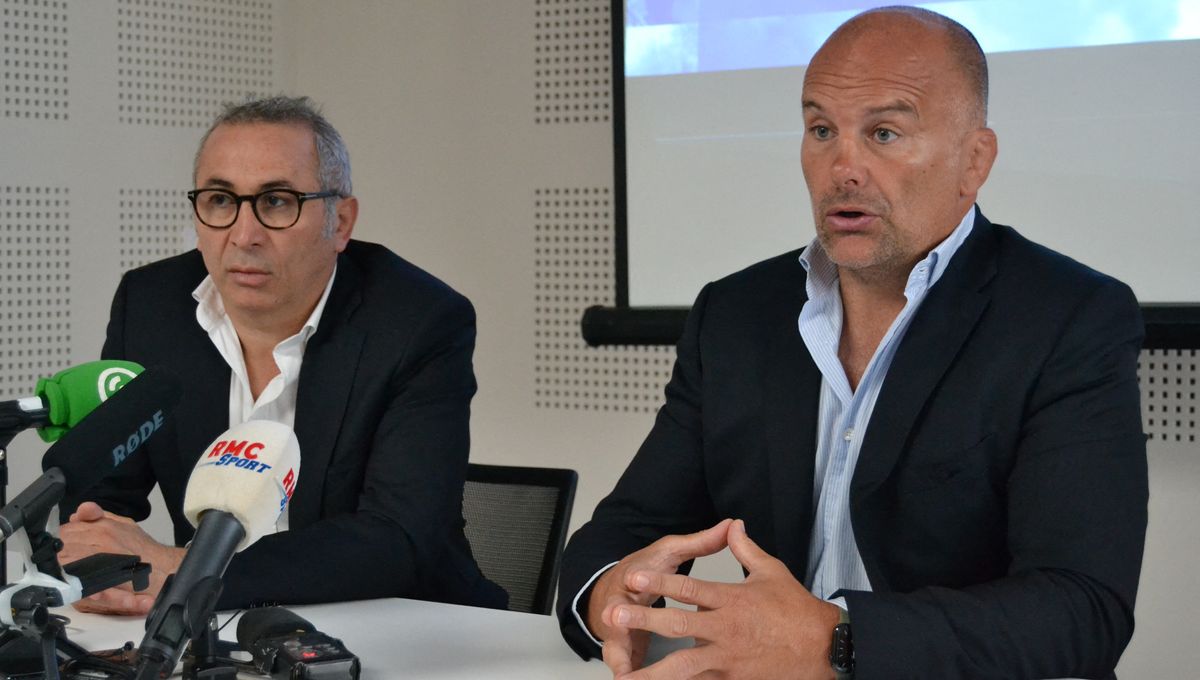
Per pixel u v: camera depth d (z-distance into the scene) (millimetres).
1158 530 2920
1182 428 2887
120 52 3537
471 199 3873
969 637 1262
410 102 3957
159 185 3639
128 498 2062
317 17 4066
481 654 1395
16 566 1738
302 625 1345
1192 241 2863
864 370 1650
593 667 1341
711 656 1229
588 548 1585
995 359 1532
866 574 1618
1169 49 2867
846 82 1492
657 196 3529
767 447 1672
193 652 1261
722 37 3416
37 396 1139
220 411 2035
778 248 3381
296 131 1953
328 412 1965
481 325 3861
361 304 2037
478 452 3875
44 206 3361
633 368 3604
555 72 3723
